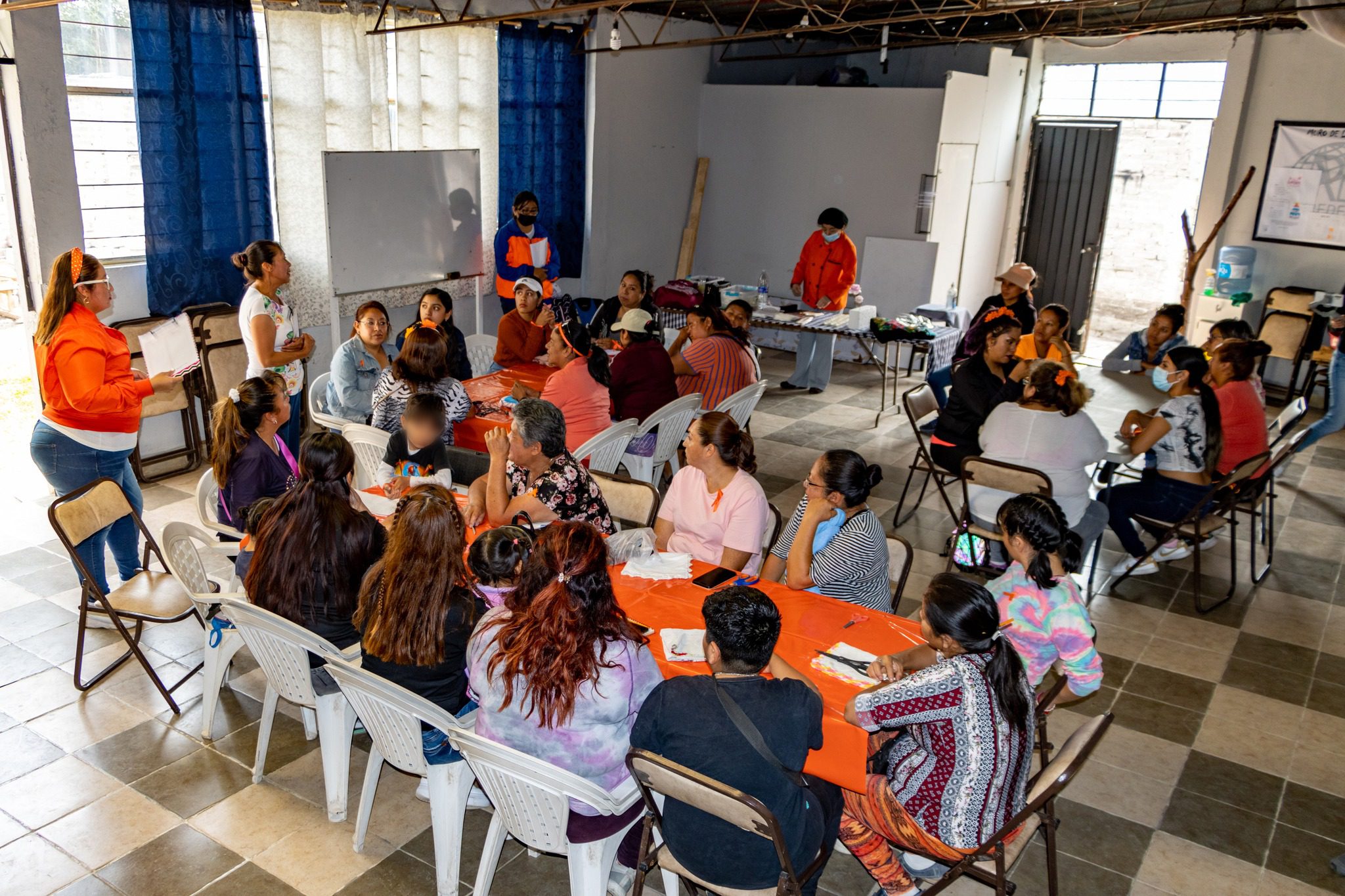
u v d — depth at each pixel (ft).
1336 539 19.15
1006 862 8.04
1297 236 28.76
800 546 10.34
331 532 9.61
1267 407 28.07
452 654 8.84
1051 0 21.03
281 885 9.45
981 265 34.09
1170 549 18.06
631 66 30.94
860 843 8.70
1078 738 8.12
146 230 18.94
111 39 18.62
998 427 14.70
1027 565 9.59
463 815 9.17
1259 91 28.84
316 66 21.36
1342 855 10.11
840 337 29.78
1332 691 13.73
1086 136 32.89
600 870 8.24
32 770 11.01
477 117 26.27
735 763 6.97
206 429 20.74
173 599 12.08
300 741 11.70
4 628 13.98
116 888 9.34
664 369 17.90
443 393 14.99
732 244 35.17
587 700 7.63
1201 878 10.01
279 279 16.44
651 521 12.63
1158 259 34.76
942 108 29.43
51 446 13.33
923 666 8.79
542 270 25.36
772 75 35.88
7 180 17.48
